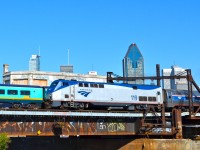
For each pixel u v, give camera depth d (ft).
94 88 226.58
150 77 263.49
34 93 210.59
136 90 243.40
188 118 257.34
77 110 201.16
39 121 186.80
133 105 241.96
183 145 234.99
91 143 258.16
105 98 229.66
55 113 189.37
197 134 301.02
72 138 269.85
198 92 285.64
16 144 293.64
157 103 249.14
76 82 220.23
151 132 231.91
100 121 209.36
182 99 270.46
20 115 180.14
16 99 205.16
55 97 210.38
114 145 246.06
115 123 215.92
